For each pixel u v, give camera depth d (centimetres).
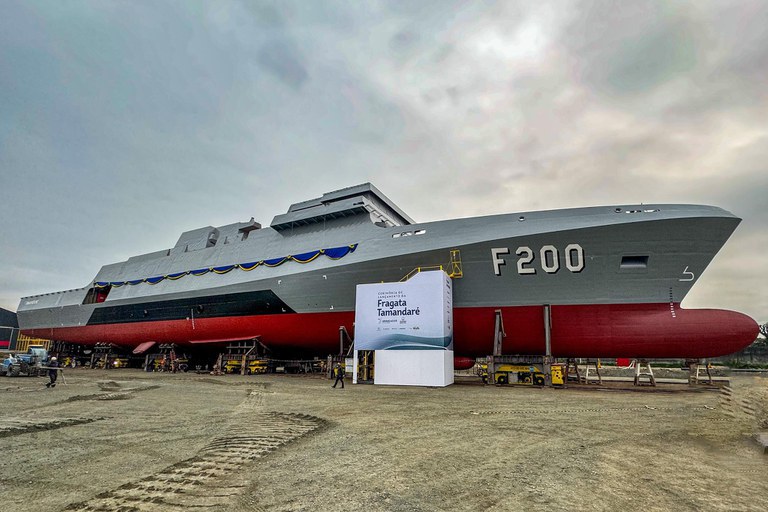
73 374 3033
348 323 2455
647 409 1280
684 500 532
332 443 845
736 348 1936
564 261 2020
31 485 599
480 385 2059
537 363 2017
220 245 3397
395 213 3052
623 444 830
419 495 550
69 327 4381
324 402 1454
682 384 2358
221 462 709
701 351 1970
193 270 3334
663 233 1903
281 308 2689
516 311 2123
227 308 2961
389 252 2303
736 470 662
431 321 2011
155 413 1245
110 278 4247
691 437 892
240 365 2858
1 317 6894
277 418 1145
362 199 2564
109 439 893
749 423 1014
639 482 602
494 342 2144
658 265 1944
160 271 3688
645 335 1962
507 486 584
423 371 1997
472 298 2172
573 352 2142
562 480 609
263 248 2955
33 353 2992
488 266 2117
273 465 690
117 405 1418
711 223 1864
